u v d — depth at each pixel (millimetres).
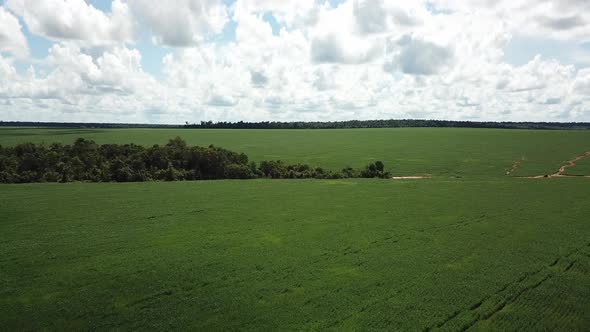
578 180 70375
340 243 36406
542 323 22312
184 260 31922
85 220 43469
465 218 44719
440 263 31312
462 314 23359
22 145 79812
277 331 21641
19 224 41625
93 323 22359
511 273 29094
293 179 77375
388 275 28969
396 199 55344
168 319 22875
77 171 75125
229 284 27578
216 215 46344
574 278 28203
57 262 31266
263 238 37844
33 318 22781
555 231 39406
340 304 24625
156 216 45656
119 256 32688
